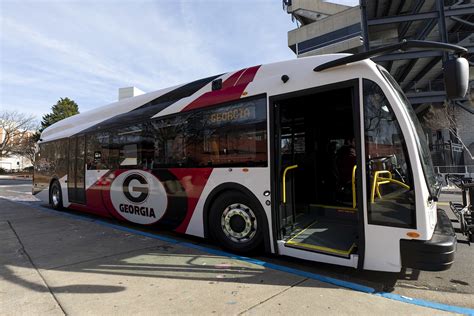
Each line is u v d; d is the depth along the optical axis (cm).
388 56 1683
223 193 484
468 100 1741
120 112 711
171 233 636
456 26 1870
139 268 420
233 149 471
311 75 399
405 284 363
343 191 564
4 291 351
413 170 326
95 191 767
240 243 463
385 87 346
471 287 356
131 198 655
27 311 303
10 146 5228
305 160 537
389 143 340
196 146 525
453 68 324
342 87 372
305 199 536
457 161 1909
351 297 326
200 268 415
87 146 809
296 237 435
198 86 550
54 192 985
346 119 579
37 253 498
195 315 292
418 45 332
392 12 2073
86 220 800
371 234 345
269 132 430
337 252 376
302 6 2842
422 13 1658
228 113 482
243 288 350
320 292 338
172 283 367
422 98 1812
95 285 364
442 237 329
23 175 4953
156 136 602
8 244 557
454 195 1146
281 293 336
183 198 542
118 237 601
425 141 418
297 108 502
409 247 321
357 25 2339
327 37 2541
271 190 424
